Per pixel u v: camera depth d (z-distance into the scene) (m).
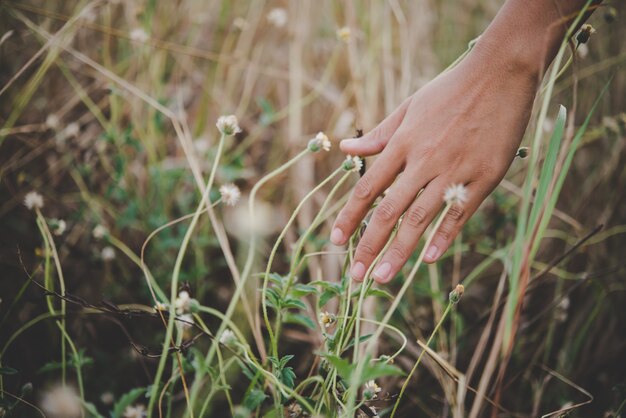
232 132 0.55
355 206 0.56
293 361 0.74
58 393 0.61
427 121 0.54
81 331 0.73
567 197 0.98
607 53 1.05
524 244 0.49
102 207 0.84
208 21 1.14
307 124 1.05
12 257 0.79
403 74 0.91
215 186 0.86
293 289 0.56
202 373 0.51
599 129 0.86
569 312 0.81
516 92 0.53
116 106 0.85
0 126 0.90
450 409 0.67
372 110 0.95
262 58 1.11
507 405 0.73
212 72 1.01
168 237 0.81
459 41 1.23
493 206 0.88
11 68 0.96
